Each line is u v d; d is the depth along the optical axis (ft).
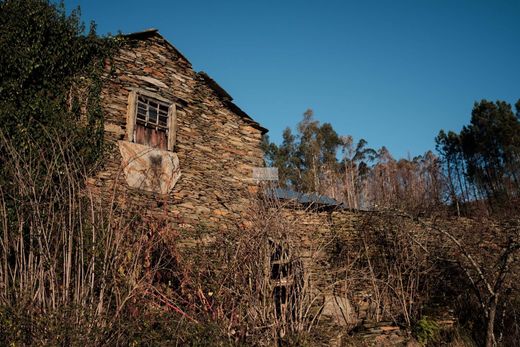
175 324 14.92
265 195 19.90
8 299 13.26
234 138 30.78
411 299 23.82
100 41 24.43
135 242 16.70
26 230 15.72
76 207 15.65
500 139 91.30
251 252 17.38
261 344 16.42
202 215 26.13
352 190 86.84
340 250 26.66
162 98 26.99
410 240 25.68
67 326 12.55
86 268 15.01
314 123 112.57
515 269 23.70
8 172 17.65
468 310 24.56
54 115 21.09
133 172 23.77
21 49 21.11
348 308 22.97
